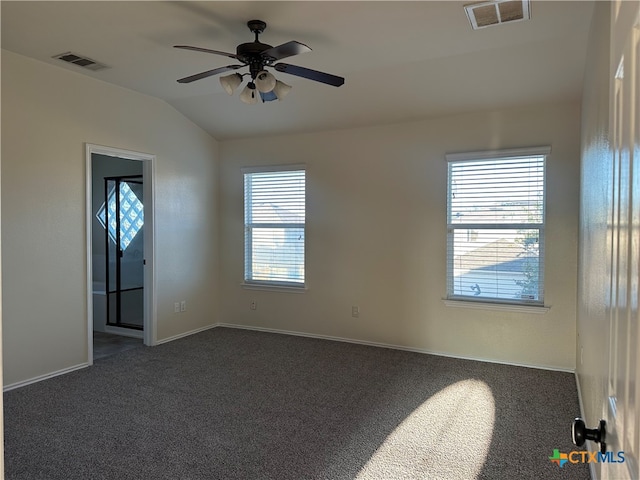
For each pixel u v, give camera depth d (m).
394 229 4.91
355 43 3.38
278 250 5.64
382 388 3.73
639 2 0.71
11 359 3.68
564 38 3.26
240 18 2.99
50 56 3.72
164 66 3.94
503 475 2.46
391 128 4.88
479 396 3.56
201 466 2.54
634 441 0.71
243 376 4.02
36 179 3.83
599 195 2.11
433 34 3.22
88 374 4.06
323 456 2.66
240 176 5.79
